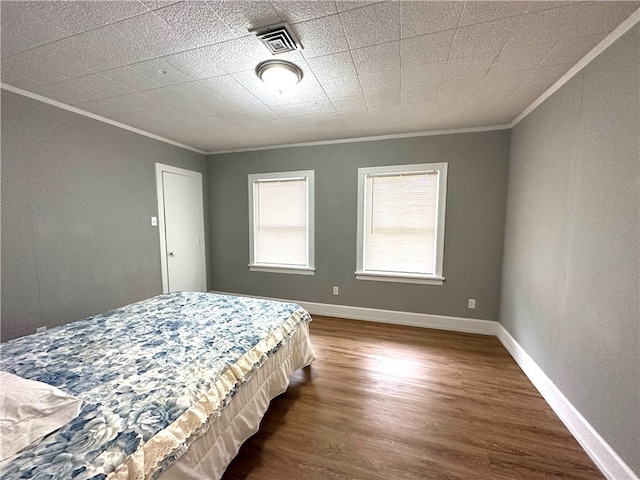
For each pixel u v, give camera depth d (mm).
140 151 3158
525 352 2365
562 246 1850
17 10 1275
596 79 1557
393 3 1263
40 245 2316
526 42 1538
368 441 1593
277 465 1438
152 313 2072
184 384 1179
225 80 1988
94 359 1372
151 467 864
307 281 3854
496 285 3074
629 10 1275
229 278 4285
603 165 1491
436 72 1872
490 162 2980
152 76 1932
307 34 1487
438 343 2883
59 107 2393
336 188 3582
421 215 3293
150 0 1233
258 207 4020
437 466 1429
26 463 775
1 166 2076
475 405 1901
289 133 3250
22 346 1510
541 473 1390
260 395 1580
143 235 3236
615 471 1322
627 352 1292
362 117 2711
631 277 1283
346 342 2910
